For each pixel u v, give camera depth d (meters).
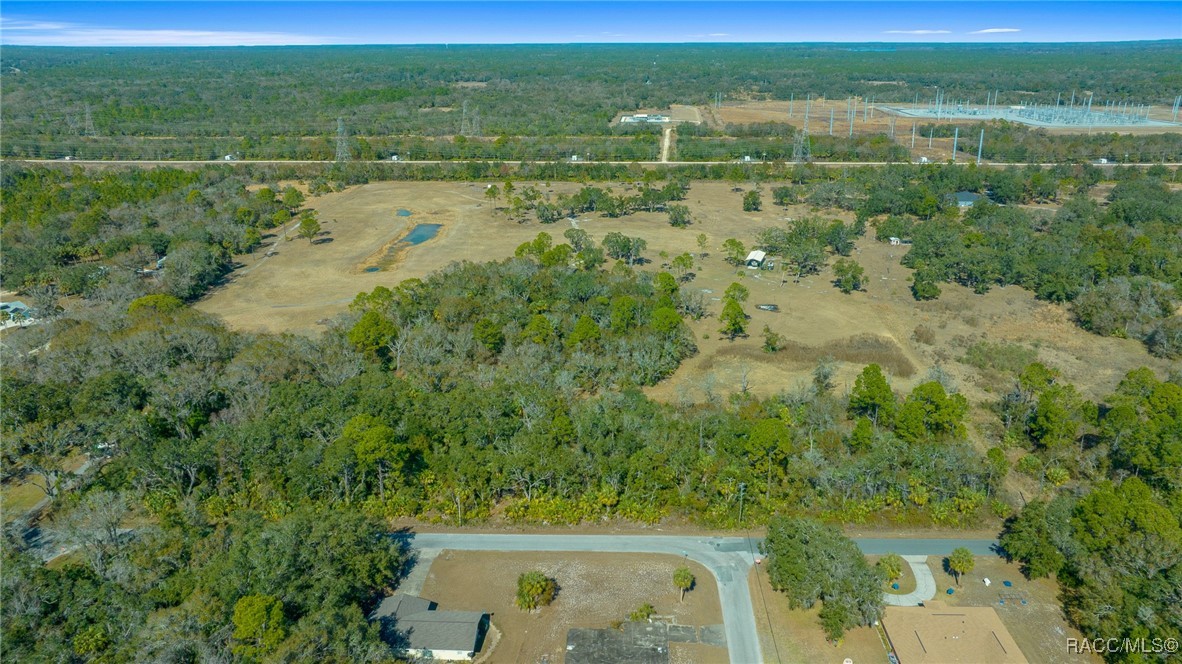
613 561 70.25
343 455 74.50
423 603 63.59
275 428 80.88
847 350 110.00
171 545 65.75
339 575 61.50
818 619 63.03
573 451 80.44
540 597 64.56
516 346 105.81
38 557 68.88
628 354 104.12
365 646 54.91
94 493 71.50
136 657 52.72
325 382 94.12
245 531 65.94
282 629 54.31
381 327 104.81
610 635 60.41
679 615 63.56
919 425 83.88
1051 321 122.75
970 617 60.88
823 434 84.06
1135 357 108.81
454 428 83.19
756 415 87.50
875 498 75.94
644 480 76.88
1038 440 87.31
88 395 85.19
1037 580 66.88
